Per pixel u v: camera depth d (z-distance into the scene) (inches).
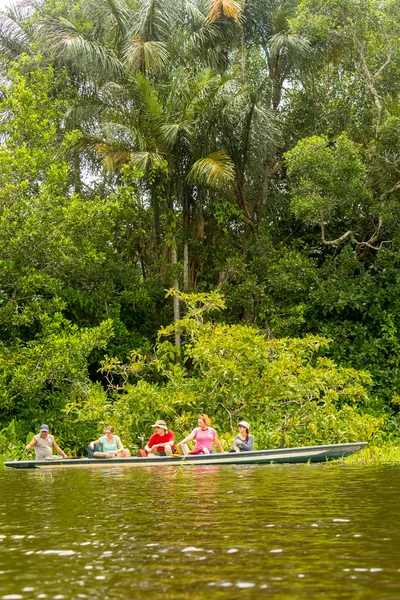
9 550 149.9
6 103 737.0
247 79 898.1
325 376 568.4
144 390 568.4
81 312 771.4
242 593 111.7
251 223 863.1
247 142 797.2
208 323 608.4
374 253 895.7
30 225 655.1
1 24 877.2
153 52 756.6
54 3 890.1
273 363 560.7
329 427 551.8
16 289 689.6
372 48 855.7
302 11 853.8
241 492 260.4
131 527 178.5
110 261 771.4
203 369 582.9
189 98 758.5
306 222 845.8
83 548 151.0
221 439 511.8
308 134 912.9
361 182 794.2
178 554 142.9
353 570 126.3
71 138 725.9
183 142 767.7
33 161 688.4
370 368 808.9
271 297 829.8
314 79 917.2
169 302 815.1
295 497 240.7
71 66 874.8
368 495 245.8
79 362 649.6
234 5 805.9
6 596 112.4
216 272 861.2
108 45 824.3
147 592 113.6
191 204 826.8
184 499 240.5
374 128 857.5
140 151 746.8
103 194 854.5
